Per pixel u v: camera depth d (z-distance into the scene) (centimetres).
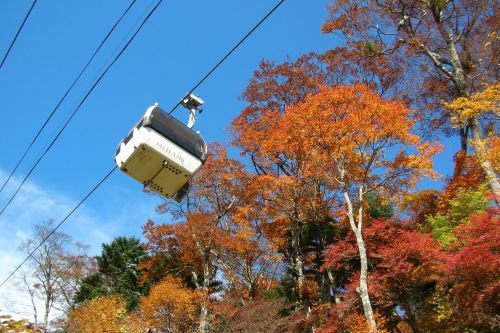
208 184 2686
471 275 1380
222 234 2519
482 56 2236
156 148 679
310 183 2252
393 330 1789
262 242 2569
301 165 2170
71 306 3344
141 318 2470
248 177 2572
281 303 2097
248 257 2553
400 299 1658
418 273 1598
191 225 2584
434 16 2338
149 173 702
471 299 1388
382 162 1889
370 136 1812
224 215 2691
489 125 2125
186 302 2364
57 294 3481
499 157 1811
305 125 1906
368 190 1864
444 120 2384
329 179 2170
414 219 2044
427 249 1577
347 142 1862
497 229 1338
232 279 2539
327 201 2345
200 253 2639
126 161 694
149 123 686
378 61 2620
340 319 1669
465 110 1927
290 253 2541
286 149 2108
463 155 2091
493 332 1380
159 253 2856
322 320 1912
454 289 1469
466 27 2323
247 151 2588
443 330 1571
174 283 2566
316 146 1956
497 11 2266
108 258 3606
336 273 2320
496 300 1334
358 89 1933
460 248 1554
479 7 2288
